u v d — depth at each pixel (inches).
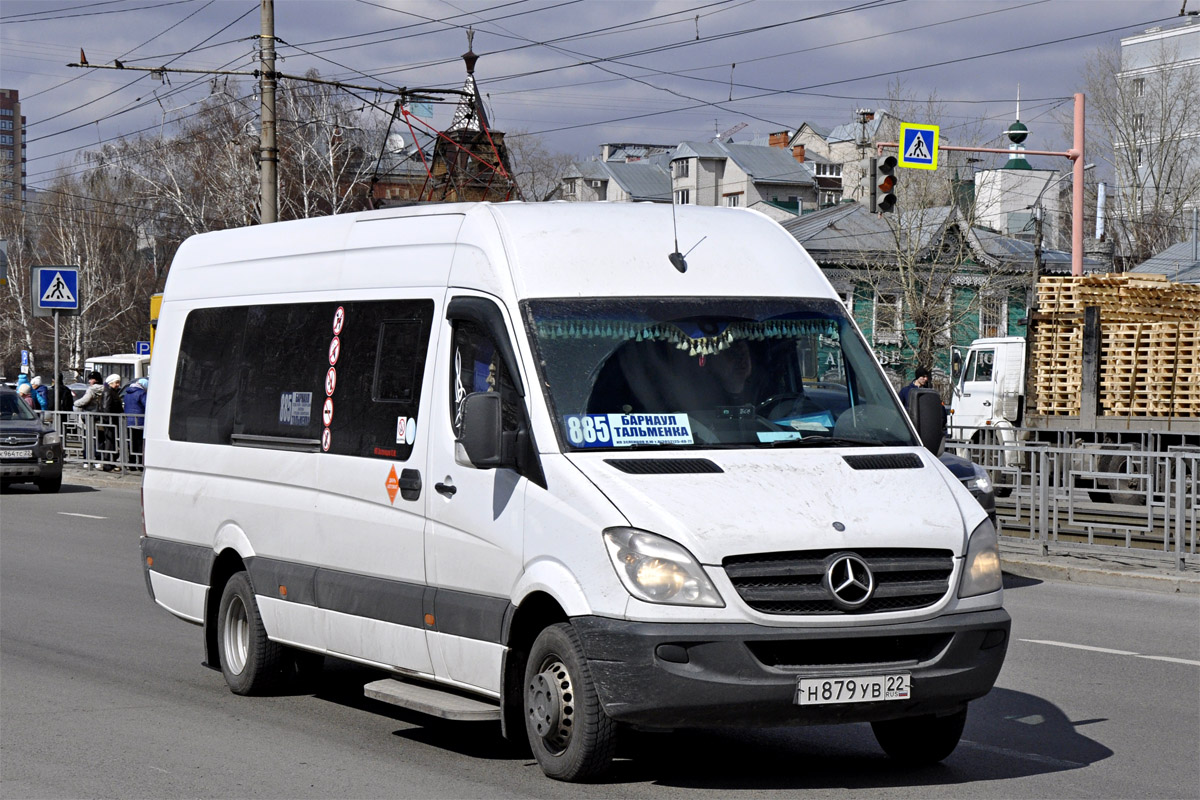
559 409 286.5
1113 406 926.4
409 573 319.0
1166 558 634.8
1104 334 930.7
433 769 301.0
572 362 293.0
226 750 321.7
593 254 310.3
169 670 426.9
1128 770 299.0
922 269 2042.3
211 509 398.6
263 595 374.6
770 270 323.0
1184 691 386.9
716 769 299.0
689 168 4320.9
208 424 405.7
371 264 350.3
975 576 275.4
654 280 309.9
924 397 312.7
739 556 259.9
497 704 307.0
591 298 303.0
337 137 2487.7
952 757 311.3
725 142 4365.2
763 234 331.9
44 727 346.9
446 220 329.7
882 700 263.4
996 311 2178.9
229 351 401.7
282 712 366.3
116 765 307.9
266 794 281.9
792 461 283.1
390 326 337.1
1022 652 448.8
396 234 345.1
